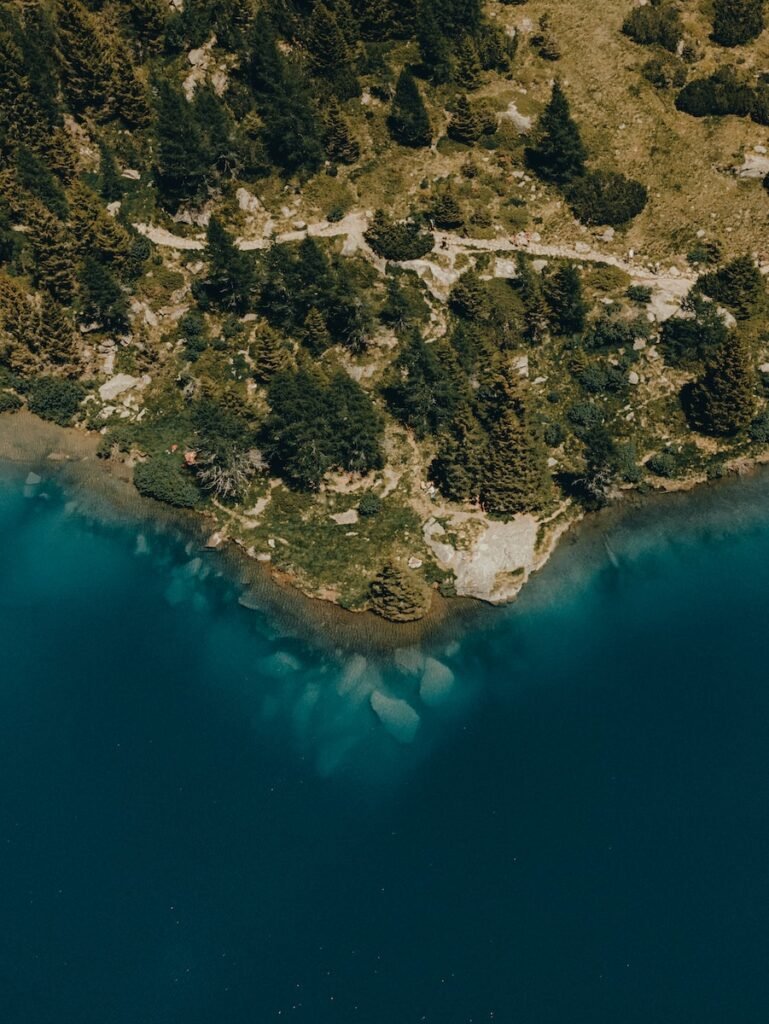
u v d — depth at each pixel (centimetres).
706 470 11231
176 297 12212
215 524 10956
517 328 11875
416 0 13800
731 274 11856
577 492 11056
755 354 11819
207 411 10619
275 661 9800
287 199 12788
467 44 13250
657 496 11131
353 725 9256
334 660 9794
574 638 9931
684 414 11538
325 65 13275
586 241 12619
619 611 10144
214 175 12675
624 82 13762
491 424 11131
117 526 11050
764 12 14400
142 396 11919
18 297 11625
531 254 12406
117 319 11944
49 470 11556
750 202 12838
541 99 13575
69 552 10838
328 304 11725
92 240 11969
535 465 10850
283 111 12625
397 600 9894
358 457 10931
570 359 11800
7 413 11938
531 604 10250
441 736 9131
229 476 10738
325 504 10981
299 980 7581
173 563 10712
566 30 14338
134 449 11569
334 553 10581
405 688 9544
